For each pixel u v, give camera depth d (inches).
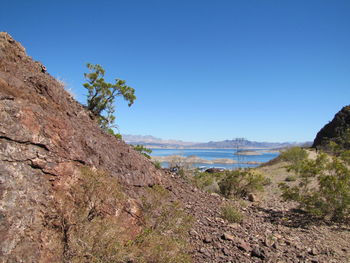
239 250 201.9
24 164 138.6
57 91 213.2
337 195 323.6
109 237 138.9
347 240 252.7
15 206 122.3
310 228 284.7
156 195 216.7
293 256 204.2
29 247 116.5
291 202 421.1
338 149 469.4
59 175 152.3
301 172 401.7
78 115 232.8
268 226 280.8
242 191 473.1
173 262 149.8
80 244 130.3
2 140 135.3
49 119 171.3
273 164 1032.2
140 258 140.3
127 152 251.8
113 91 424.8
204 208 295.6
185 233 202.5
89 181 158.9
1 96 147.9
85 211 145.6
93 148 200.1
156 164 410.6
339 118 1813.5
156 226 189.3
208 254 184.5
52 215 134.2
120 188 189.5
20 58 217.9
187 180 434.3
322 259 204.7
